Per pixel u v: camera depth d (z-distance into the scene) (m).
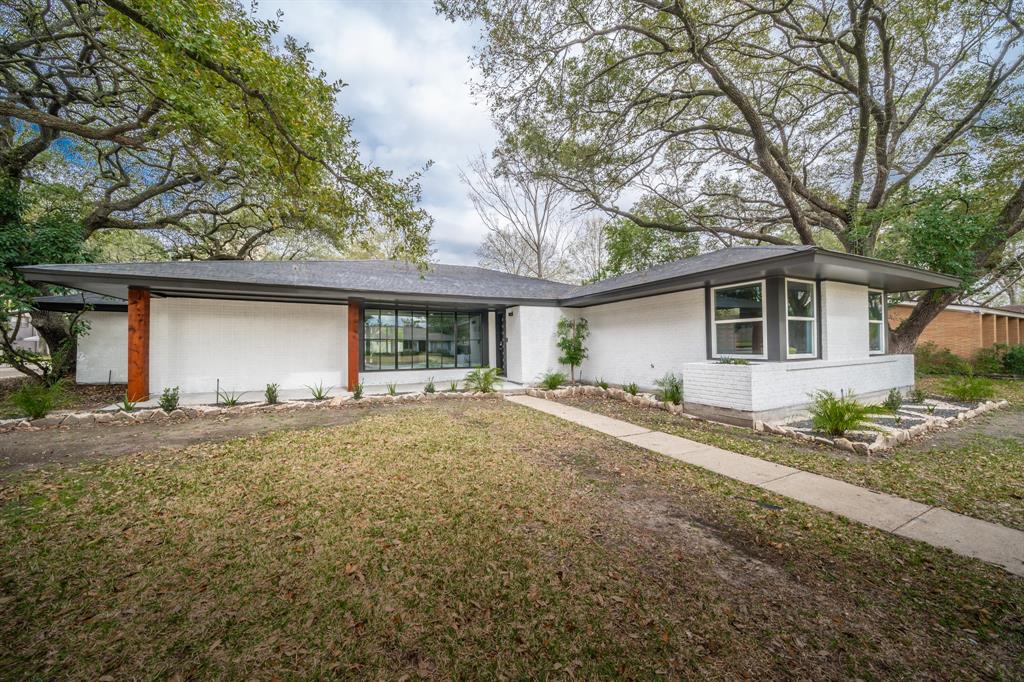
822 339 8.28
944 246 11.15
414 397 9.71
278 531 3.27
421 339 13.14
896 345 13.12
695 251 19.67
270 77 4.93
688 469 4.80
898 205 13.08
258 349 10.71
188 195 13.48
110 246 17.44
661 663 1.97
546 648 2.07
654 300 10.47
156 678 1.88
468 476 4.52
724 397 7.27
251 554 2.93
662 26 10.95
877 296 10.19
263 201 6.44
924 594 2.51
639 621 2.26
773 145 14.05
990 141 12.36
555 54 11.28
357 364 10.38
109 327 12.82
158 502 3.80
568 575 2.69
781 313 7.66
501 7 10.02
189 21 4.19
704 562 2.84
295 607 2.38
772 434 6.45
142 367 8.56
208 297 10.05
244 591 2.52
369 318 12.16
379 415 7.88
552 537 3.18
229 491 4.07
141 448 5.54
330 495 3.98
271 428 6.73
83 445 5.68
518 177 17.30
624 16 10.64
